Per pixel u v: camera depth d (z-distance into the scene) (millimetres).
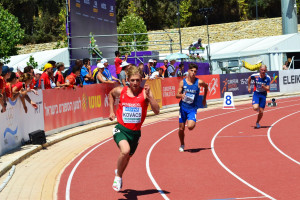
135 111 6875
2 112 10266
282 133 13906
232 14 59875
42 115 13273
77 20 23516
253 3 61469
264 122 17062
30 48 46812
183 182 8141
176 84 23828
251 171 8836
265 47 32625
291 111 20797
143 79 20844
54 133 14109
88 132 15375
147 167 9562
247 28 47688
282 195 7020
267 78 14727
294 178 8117
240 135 13844
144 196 7258
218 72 34219
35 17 58156
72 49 23156
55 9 57156
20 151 10812
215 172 8859
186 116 11047
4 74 10602
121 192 7566
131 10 56000
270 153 10672
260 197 6949
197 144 12453
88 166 9883
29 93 12219
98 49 24391
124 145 6688
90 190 7762
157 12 58000
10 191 7695
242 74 28781
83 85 16391
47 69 14422
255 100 14969
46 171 9320
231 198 6949
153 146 12344
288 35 33844
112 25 27406
